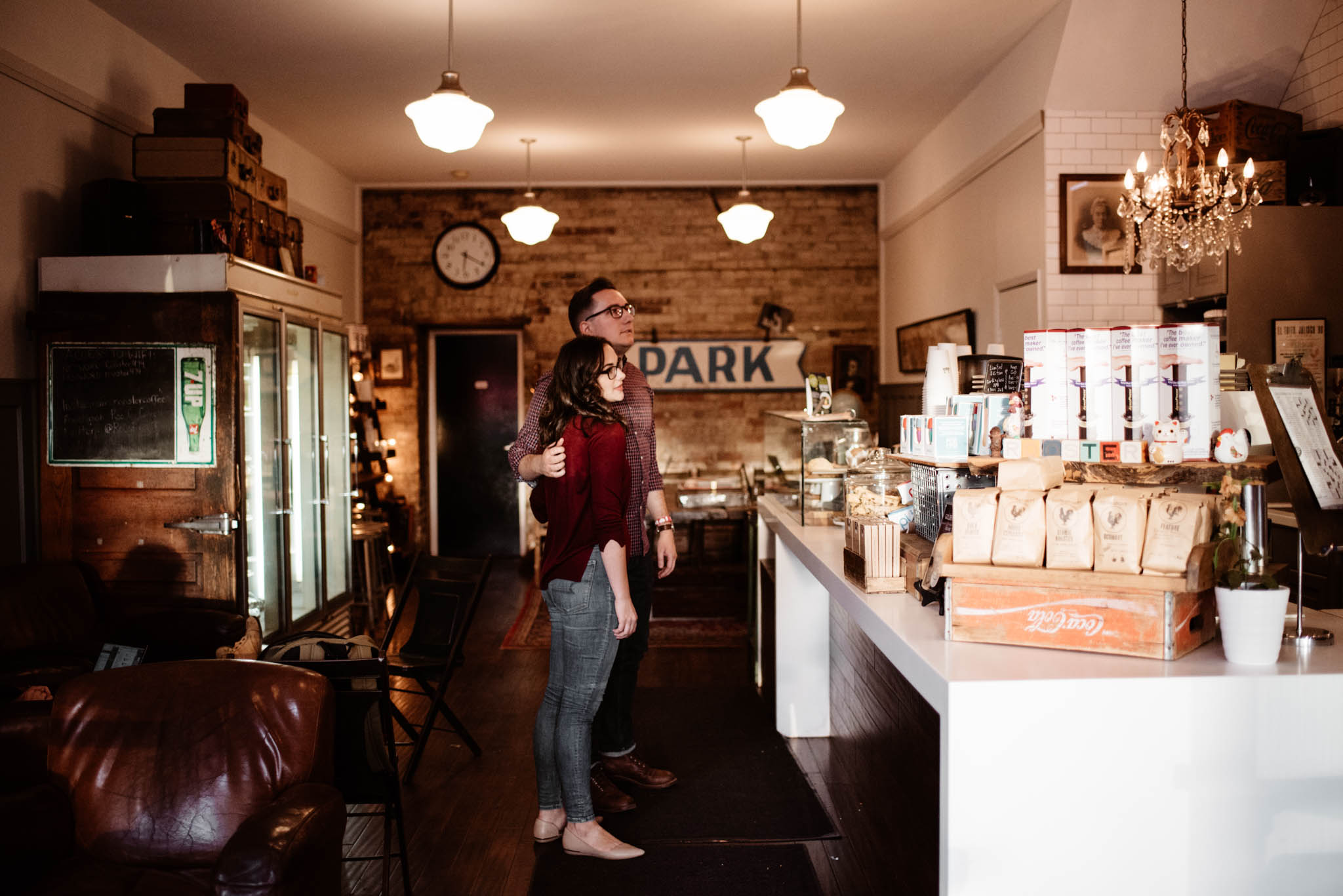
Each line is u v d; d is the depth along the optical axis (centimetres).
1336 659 178
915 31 521
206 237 427
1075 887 168
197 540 420
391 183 874
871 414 891
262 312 455
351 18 493
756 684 491
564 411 280
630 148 761
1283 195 477
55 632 374
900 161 812
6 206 408
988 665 174
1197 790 168
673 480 859
